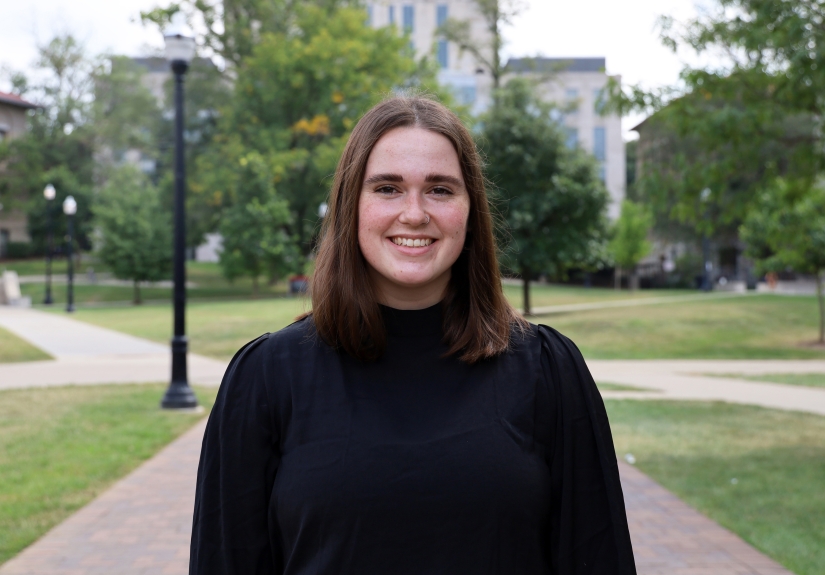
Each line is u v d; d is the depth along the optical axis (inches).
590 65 2346.2
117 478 250.2
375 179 61.0
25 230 2226.9
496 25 1448.1
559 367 61.7
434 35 1524.4
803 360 664.4
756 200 326.0
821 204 693.9
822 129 313.9
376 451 56.4
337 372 60.0
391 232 60.9
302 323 64.0
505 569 56.0
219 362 625.0
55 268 2076.8
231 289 1760.6
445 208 61.2
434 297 63.6
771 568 171.9
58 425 333.4
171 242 1528.1
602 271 1852.9
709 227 336.2
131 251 1457.9
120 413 367.6
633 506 221.9
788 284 1533.0
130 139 2016.5
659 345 742.5
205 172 1494.8
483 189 64.7
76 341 781.3
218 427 60.7
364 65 1391.5
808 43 277.9
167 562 175.3
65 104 2091.5
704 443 309.4
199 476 61.6
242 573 58.8
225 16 1520.7
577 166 1043.9
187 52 378.0
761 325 845.8
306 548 56.6
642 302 1189.7
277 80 1392.7
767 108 304.0
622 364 632.4
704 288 1546.5
